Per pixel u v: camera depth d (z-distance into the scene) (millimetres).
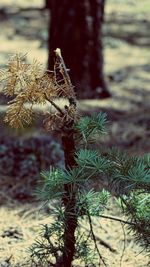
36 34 14000
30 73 2396
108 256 3322
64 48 8094
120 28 15344
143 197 2469
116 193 2395
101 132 2480
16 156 4855
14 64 2396
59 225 2510
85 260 2709
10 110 2428
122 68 10930
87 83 8258
